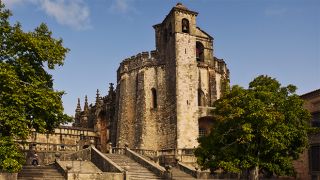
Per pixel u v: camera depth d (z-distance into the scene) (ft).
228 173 133.28
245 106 99.76
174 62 190.39
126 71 211.00
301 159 129.80
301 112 104.12
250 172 103.35
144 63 202.80
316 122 126.00
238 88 106.11
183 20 198.70
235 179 130.41
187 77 189.47
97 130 243.81
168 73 195.00
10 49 93.25
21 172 111.86
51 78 101.60
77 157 150.00
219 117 104.01
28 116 91.40
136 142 193.88
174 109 184.75
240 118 100.42
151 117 194.90
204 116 187.93
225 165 98.68
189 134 181.68
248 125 96.58
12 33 94.32
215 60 210.59
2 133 88.33
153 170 128.98
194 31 198.49
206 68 201.57
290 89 106.93
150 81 199.82
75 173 108.88
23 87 89.71
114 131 220.64
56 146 206.69
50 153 180.14
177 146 177.88
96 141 239.30
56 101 94.84
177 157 164.45
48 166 124.16
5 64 88.02
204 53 204.33
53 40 101.30
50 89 98.84
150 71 200.95
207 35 208.44
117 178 114.73
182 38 193.67
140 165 138.10
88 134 236.22
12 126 84.89
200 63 199.72
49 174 113.19
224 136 105.40
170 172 121.39
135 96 203.92
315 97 126.82
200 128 191.01
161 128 190.08
